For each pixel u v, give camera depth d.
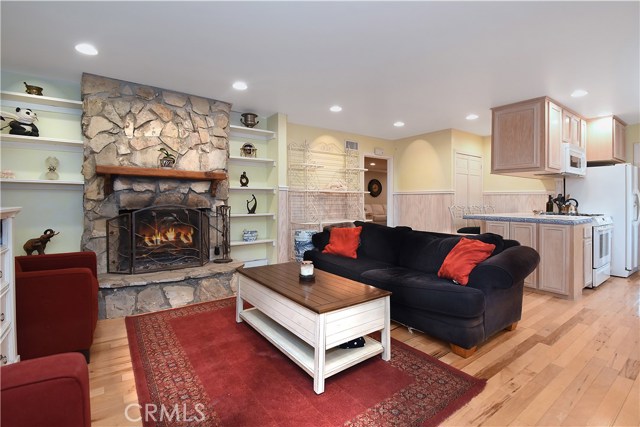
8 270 1.74
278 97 4.02
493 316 2.37
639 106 4.22
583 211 4.77
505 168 4.20
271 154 4.89
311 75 3.33
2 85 3.15
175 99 3.78
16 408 0.86
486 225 4.24
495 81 3.46
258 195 4.99
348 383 1.92
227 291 3.68
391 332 2.70
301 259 4.75
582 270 3.72
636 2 2.07
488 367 2.12
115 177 3.41
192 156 3.88
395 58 2.93
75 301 2.14
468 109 4.47
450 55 2.87
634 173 4.52
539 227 3.76
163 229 3.68
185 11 2.21
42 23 2.34
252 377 1.98
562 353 2.31
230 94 3.90
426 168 6.10
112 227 3.43
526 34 2.50
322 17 2.29
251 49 2.77
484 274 2.28
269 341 2.41
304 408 1.69
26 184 3.28
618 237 4.50
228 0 2.09
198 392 1.83
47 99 3.16
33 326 2.04
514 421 1.60
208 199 4.04
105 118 3.34
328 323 1.86
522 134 4.04
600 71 3.18
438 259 2.92
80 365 0.98
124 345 2.44
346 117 4.96
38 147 3.32
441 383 1.92
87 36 2.53
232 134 4.66
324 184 5.73
